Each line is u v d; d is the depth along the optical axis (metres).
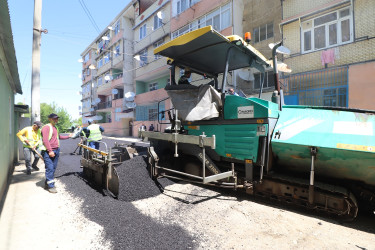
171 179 5.08
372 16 9.55
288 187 3.76
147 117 23.66
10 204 3.98
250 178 3.89
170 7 19.77
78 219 3.36
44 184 5.23
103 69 32.53
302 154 3.55
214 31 3.75
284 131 3.69
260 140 3.80
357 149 3.01
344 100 10.16
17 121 8.32
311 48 11.65
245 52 4.70
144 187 4.44
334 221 3.38
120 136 25.39
